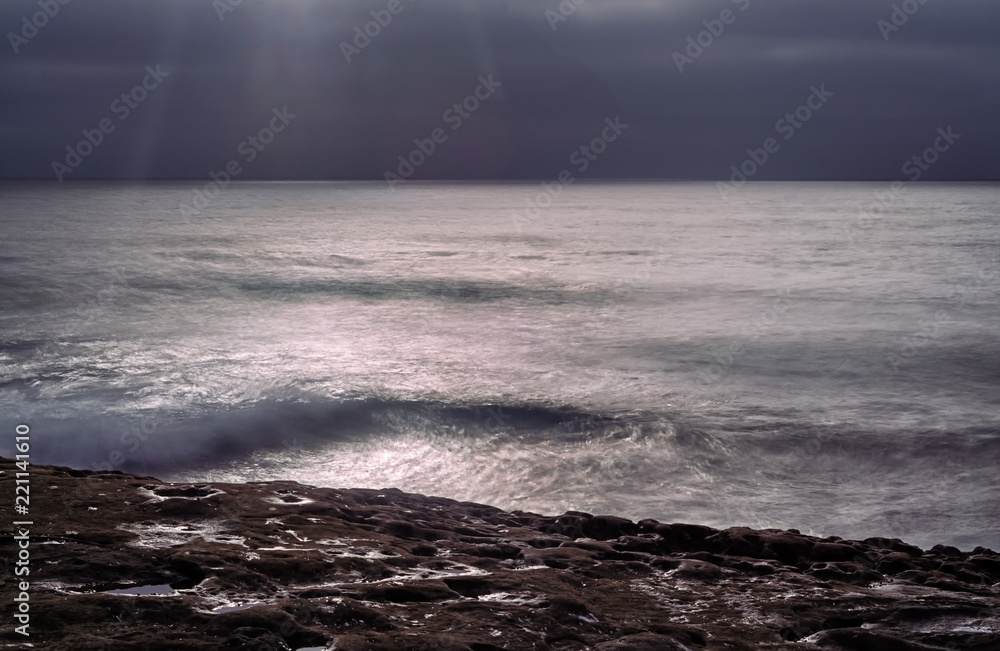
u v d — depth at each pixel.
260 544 4.90
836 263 52.00
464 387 18.39
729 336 26.06
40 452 13.80
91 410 15.97
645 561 5.39
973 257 55.25
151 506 5.53
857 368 21.16
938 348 23.94
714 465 13.48
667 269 48.88
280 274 44.78
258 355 22.05
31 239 64.75
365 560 4.72
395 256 56.28
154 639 3.37
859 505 11.83
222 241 65.88
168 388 17.78
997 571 6.38
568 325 28.56
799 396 18.02
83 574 4.13
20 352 21.91
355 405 16.52
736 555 6.39
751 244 67.38
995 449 14.13
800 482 12.77
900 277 44.47
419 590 4.23
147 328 26.73
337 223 92.56
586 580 4.82
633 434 14.95
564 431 15.23
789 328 27.80
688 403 17.25
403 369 20.42
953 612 4.55
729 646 3.90
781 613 4.41
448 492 12.48
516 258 55.69
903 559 6.30
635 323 29.12
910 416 16.30
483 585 4.45
